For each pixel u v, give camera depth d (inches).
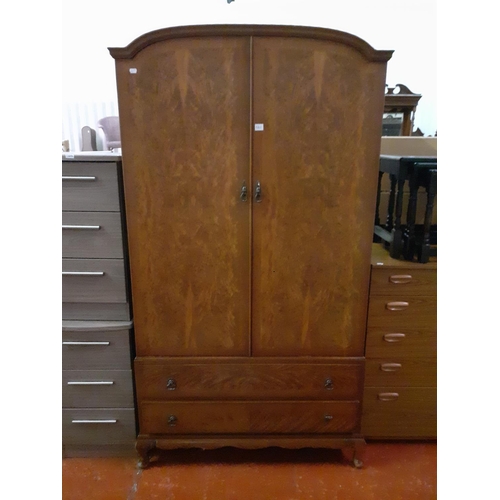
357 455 64.8
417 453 69.1
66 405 65.9
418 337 65.5
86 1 132.6
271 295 59.8
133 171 55.0
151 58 51.0
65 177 56.6
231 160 54.6
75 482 62.3
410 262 63.5
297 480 62.7
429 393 68.3
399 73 123.8
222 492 60.3
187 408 63.7
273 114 52.8
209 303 60.1
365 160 54.9
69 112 140.3
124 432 67.0
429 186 60.0
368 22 123.2
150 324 61.0
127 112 52.8
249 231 57.1
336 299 60.3
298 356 62.4
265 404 63.7
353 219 57.1
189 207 56.4
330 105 52.8
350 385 63.0
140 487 61.2
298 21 125.8
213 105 52.5
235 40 50.4
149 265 58.7
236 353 62.2
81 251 60.1
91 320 63.6
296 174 55.2
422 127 125.4
